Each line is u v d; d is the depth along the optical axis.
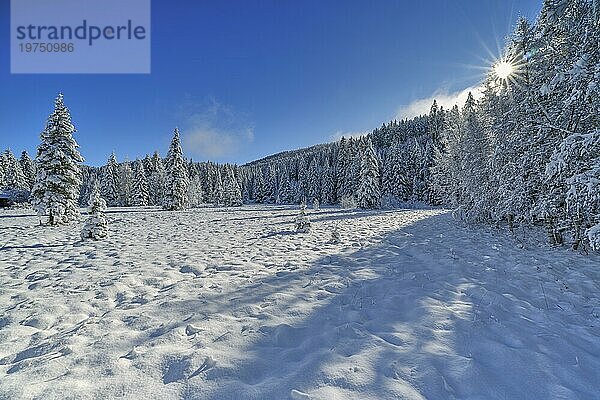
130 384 3.22
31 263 10.12
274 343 4.21
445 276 7.62
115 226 22.95
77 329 4.87
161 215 34.81
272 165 115.12
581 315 5.49
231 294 6.28
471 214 20.59
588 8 8.13
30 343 4.49
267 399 2.96
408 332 4.46
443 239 14.45
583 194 7.55
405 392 3.06
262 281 7.24
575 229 11.20
